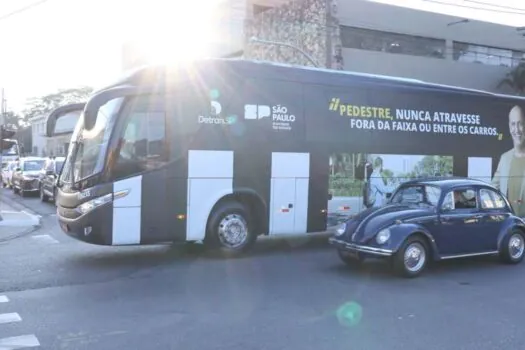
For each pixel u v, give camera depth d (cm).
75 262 1000
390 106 1258
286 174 1117
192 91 1023
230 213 1062
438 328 625
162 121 998
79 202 958
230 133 1055
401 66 3294
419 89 1303
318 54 2911
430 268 984
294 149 1127
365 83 1227
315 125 1155
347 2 3098
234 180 1058
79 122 1053
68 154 1055
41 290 787
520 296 783
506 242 1013
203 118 1030
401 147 1268
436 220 920
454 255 944
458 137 1357
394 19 3269
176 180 1003
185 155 1011
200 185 1024
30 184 2630
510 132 1451
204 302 724
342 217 1186
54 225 1570
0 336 582
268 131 1098
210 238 1044
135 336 584
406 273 884
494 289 825
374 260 1023
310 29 2956
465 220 955
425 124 1307
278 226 1112
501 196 1038
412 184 1011
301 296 761
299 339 580
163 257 1050
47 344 557
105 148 960
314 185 1152
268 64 1109
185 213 1010
